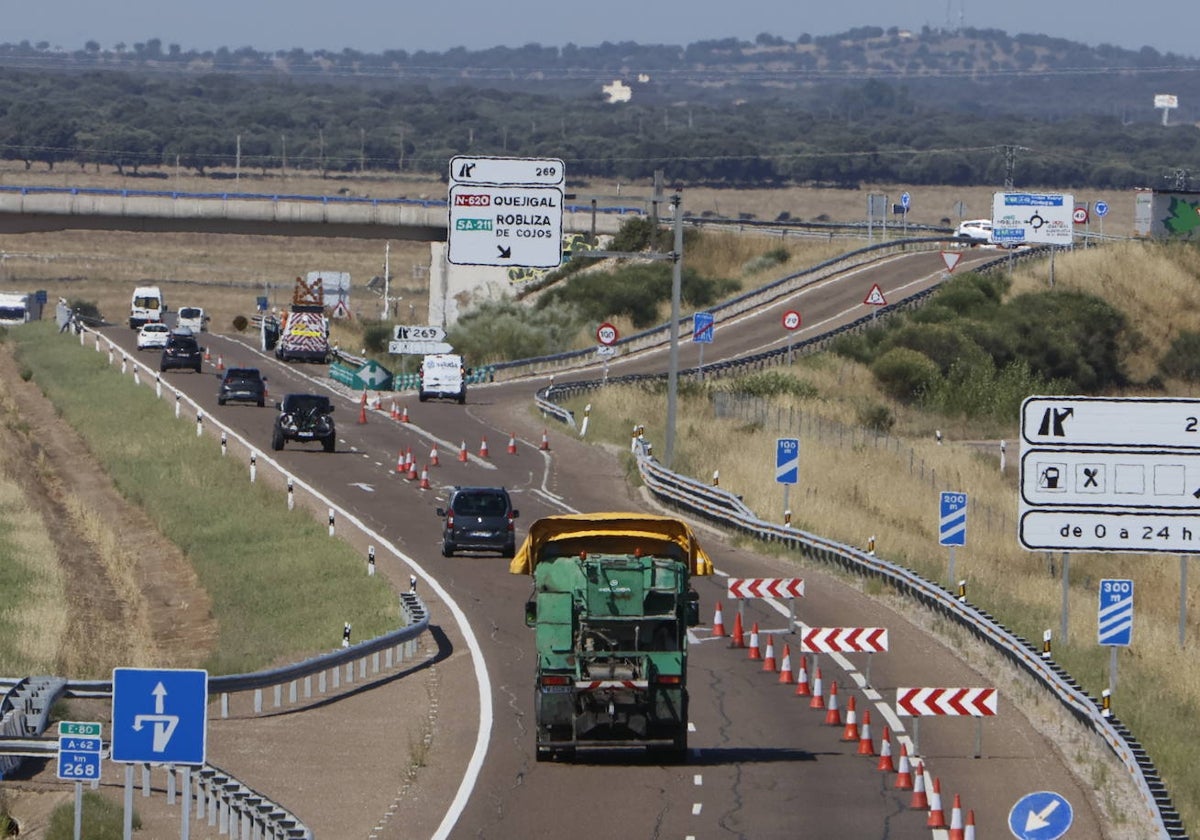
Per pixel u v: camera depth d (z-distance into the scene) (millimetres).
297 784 72625
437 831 65375
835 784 72938
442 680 95312
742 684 94000
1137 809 69125
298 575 131250
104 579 136875
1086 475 91375
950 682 94625
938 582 122188
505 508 137375
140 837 64750
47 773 75000
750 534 145000
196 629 119500
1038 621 113375
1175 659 106062
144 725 50500
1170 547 90938
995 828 66125
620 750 78938
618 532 80125
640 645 75562
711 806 69188
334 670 94500
